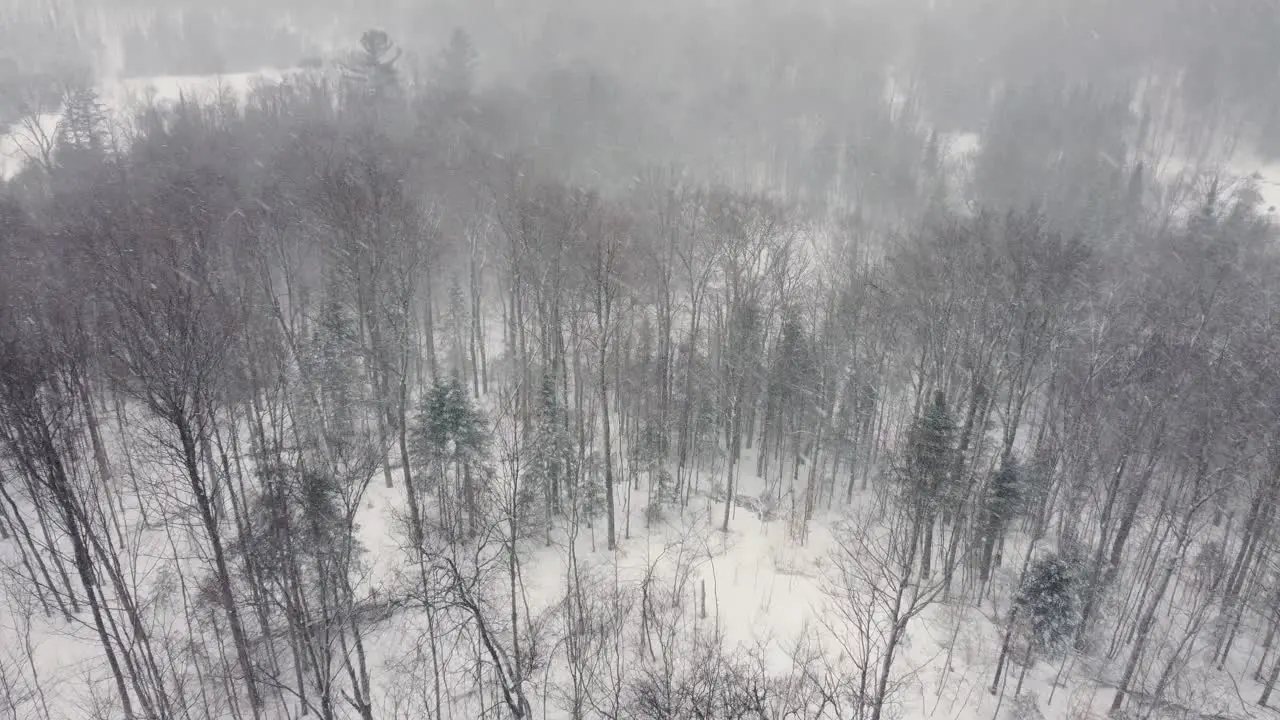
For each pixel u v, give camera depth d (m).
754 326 44.75
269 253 48.56
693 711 22.53
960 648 30.69
